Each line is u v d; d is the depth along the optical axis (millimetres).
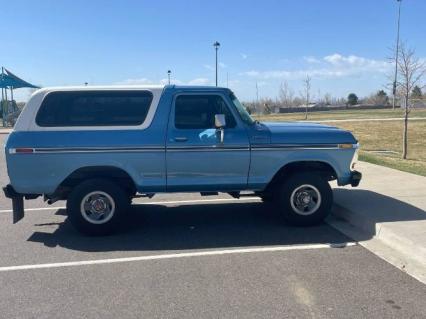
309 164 7406
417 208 7625
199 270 5539
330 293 4820
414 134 23328
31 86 35938
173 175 7055
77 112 6926
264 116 51844
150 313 4445
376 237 6688
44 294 4922
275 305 4562
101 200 6945
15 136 6809
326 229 7219
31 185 6863
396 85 20328
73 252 6297
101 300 4750
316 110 72062
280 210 7375
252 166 7164
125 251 6312
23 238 6969
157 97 7023
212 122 7109
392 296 4734
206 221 7836
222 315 4375
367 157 13961
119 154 6902
